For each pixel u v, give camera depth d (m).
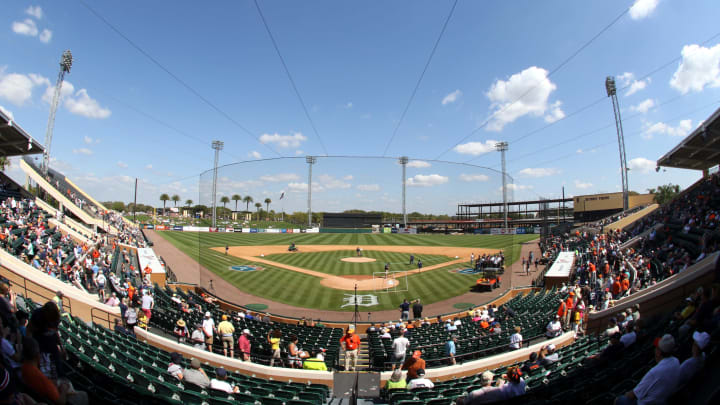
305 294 20.72
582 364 9.01
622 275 19.06
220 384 7.52
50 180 47.28
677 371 4.53
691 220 24.08
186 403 6.43
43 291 13.38
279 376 10.29
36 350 3.99
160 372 7.90
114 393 6.00
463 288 22.58
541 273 31.11
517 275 32.41
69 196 48.53
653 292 14.22
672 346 4.60
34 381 3.86
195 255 40.56
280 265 28.75
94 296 15.68
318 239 34.16
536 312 17.80
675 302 13.43
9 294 8.74
